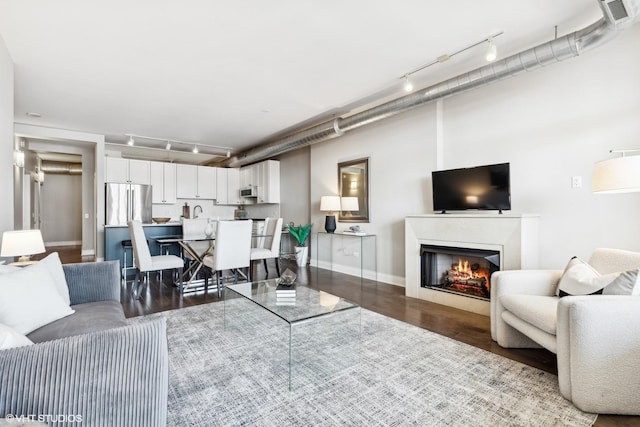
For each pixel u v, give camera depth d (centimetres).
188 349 250
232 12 234
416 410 175
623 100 279
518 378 208
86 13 233
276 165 766
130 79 351
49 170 951
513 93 353
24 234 261
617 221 282
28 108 447
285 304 251
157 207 770
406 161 458
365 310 351
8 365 99
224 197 841
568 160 311
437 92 343
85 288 233
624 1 192
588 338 173
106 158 684
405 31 261
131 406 115
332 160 588
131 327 119
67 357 106
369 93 402
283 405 180
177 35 265
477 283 359
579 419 167
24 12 230
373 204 509
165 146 717
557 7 232
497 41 279
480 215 338
